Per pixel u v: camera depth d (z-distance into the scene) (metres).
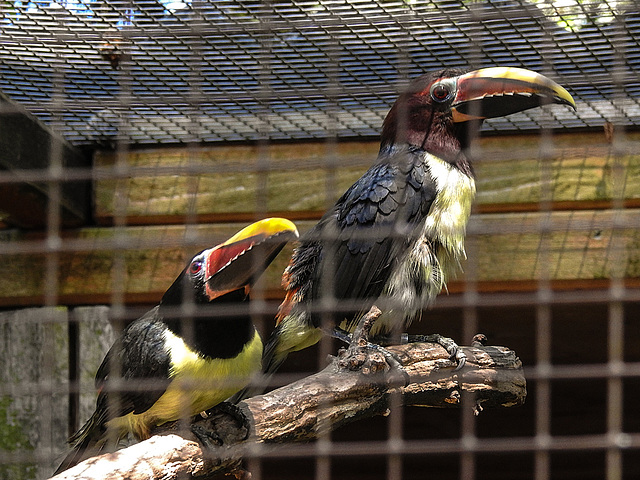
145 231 4.99
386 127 4.83
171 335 3.92
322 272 4.56
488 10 3.76
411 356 4.20
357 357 4.00
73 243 4.98
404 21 3.89
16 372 4.94
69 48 4.06
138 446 3.54
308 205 4.89
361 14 3.92
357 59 4.25
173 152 4.97
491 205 4.85
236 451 3.66
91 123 4.64
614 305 3.70
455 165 4.70
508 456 6.83
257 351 4.14
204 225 4.96
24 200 4.59
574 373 3.18
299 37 4.04
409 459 6.88
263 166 3.96
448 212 4.62
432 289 4.61
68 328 5.00
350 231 4.57
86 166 5.02
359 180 4.71
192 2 3.91
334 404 3.93
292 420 3.80
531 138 4.84
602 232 4.75
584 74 4.36
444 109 4.71
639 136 4.70
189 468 3.55
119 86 4.43
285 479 6.86
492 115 4.58
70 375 4.96
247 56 4.17
